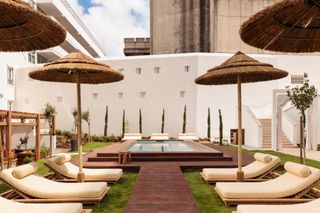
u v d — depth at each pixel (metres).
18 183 6.53
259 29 4.19
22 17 3.98
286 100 20.31
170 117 28.53
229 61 7.93
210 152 13.93
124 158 12.55
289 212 4.72
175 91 28.48
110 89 29.73
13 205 5.11
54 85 30.44
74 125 29.92
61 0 41.34
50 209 4.97
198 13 43.94
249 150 20.11
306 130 21.28
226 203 6.59
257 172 8.67
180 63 28.45
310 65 28.12
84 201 6.66
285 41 4.57
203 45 43.59
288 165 7.16
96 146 23.83
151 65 29.09
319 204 4.97
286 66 28.00
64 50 41.22
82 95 30.16
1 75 27.02
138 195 7.11
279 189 6.55
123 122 28.94
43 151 17.39
